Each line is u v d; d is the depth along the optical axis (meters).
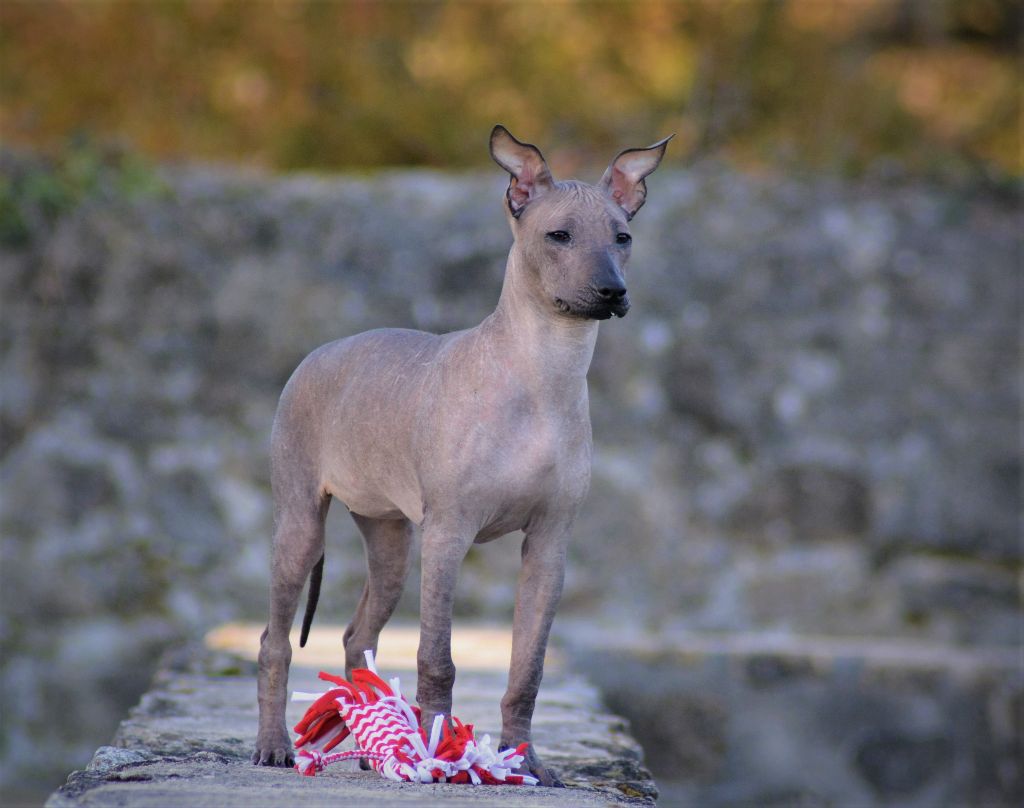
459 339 5.81
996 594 13.91
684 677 12.76
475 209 14.45
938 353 14.25
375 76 18.34
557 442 5.63
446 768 5.40
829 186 14.66
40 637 13.40
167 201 14.30
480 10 19.09
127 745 6.50
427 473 5.62
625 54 19.36
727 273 14.27
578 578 13.60
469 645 11.33
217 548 13.66
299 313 14.15
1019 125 20.41
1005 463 14.15
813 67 18.94
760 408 14.06
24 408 13.79
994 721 12.88
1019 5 20.77
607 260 5.45
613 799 5.35
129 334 14.03
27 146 16.06
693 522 13.81
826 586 13.76
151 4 17.80
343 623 13.09
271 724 6.03
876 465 14.02
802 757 12.77
